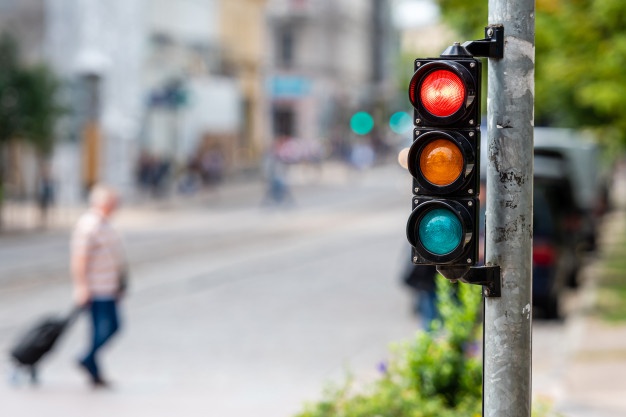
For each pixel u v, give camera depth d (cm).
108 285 1944
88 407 1780
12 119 5434
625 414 1600
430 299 2130
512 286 763
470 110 744
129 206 7175
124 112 7744
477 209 746
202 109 9519
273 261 4216
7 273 3772
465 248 743
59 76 5691
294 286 3453
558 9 2691
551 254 2714
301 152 12769
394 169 13488
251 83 11538
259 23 11775
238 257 4362
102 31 7519
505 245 763
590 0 2652
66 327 1939
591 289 3256
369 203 7962
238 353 2305
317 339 2483
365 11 16762
